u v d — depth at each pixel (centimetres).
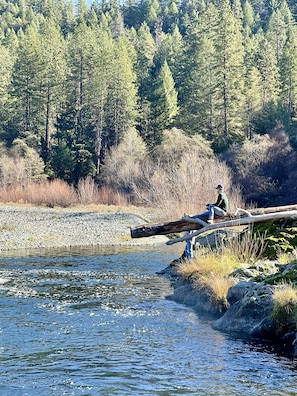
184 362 958
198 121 8444
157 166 6103
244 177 6475
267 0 18075
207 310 1370
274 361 966
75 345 1059
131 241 3412
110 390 827
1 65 10606
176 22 17050
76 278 1894
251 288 1240
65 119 9281
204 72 8569
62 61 9856
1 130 9225
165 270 2039
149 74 11125
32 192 6062
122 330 1177
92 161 8412
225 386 843
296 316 1070
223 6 8306
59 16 16325
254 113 8425
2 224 3831
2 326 1198
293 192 6316
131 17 17650
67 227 3875
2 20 17388
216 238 2112
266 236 1795
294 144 7094
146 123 9312
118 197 6109
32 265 2259
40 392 820
